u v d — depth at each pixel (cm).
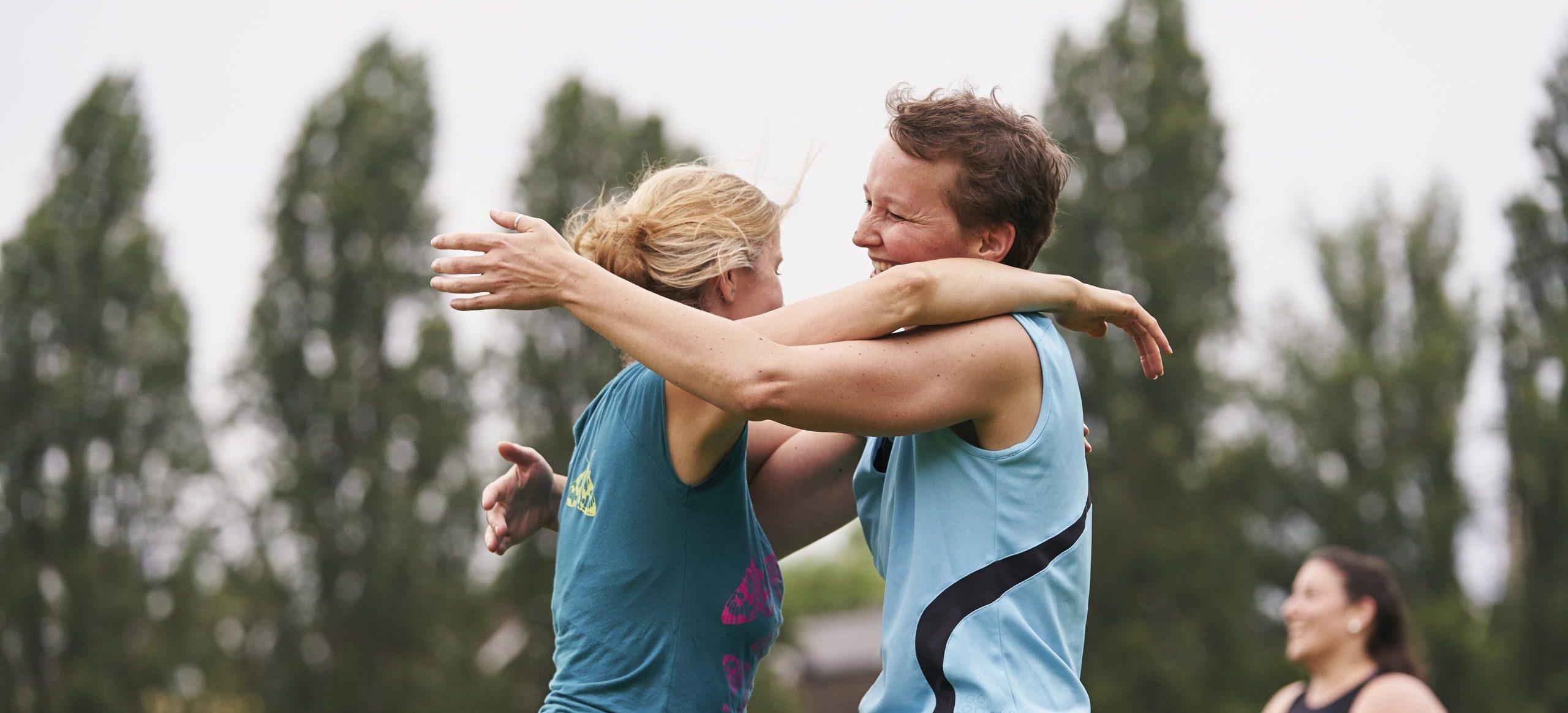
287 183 3784
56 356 3691
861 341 335
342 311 3759
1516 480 3659
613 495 367
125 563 3594
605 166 3794
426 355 3684
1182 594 3550
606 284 331
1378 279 3862
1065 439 353
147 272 3762
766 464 442
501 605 3659
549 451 3625
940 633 336
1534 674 3478
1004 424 346
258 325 3738
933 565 344
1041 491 346
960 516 344
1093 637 3578
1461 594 3628
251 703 3588
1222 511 3634
